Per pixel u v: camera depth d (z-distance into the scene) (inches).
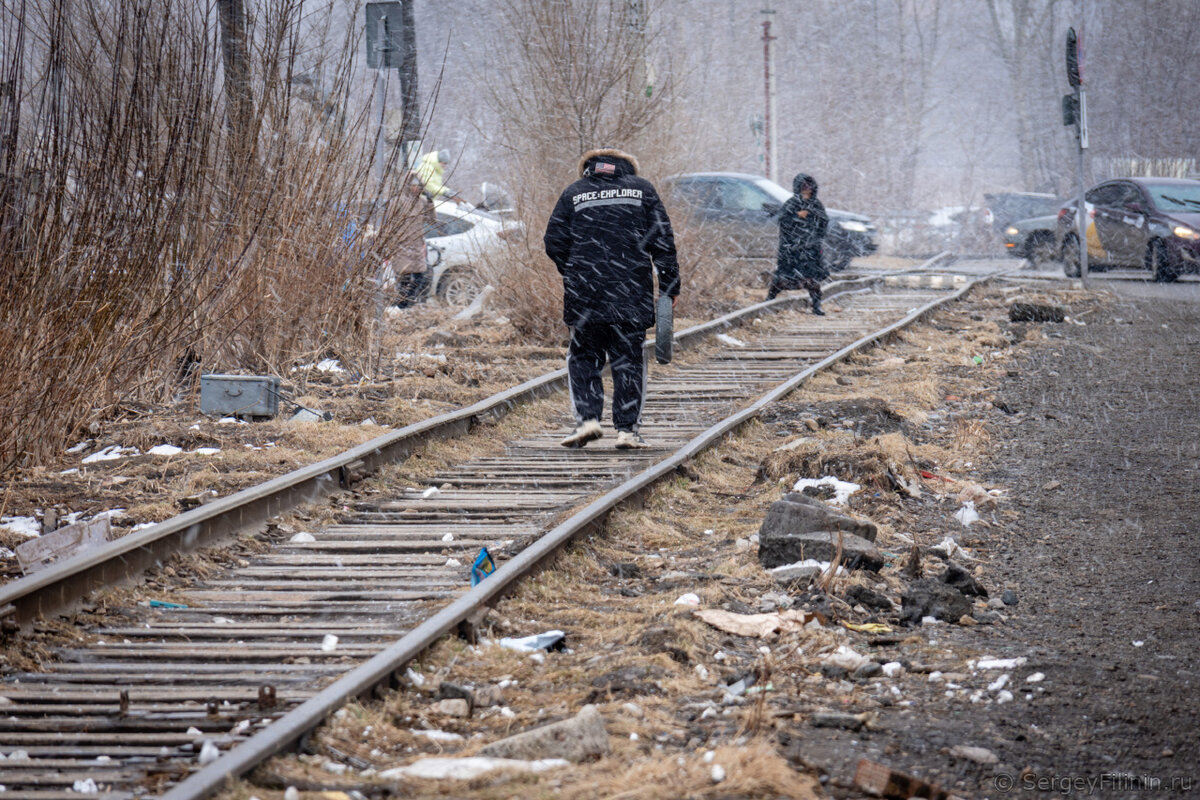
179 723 432.8
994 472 879.7
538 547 619.8
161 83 991.0
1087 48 5211.6
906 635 538.3
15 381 811.4
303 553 682.8
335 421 977.5
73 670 494.6
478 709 457.1
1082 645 528.1
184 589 613.0
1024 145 5305.1
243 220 1088.2
